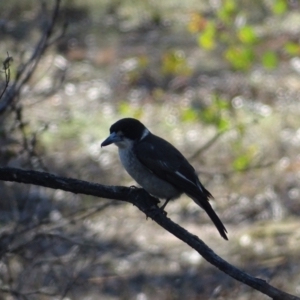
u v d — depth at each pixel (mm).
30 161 8523
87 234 12789
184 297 11750
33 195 12164
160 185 8328
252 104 18406
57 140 17391
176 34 23266
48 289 10000
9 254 9164
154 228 13977
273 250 12875
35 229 9258
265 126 17156
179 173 8219
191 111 12469
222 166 15586
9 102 8164
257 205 14562
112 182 15883
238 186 15109
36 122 17125
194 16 13492
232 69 19844
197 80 19891
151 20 24438
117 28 24062
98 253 11820
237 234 13656
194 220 14375
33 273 10117
